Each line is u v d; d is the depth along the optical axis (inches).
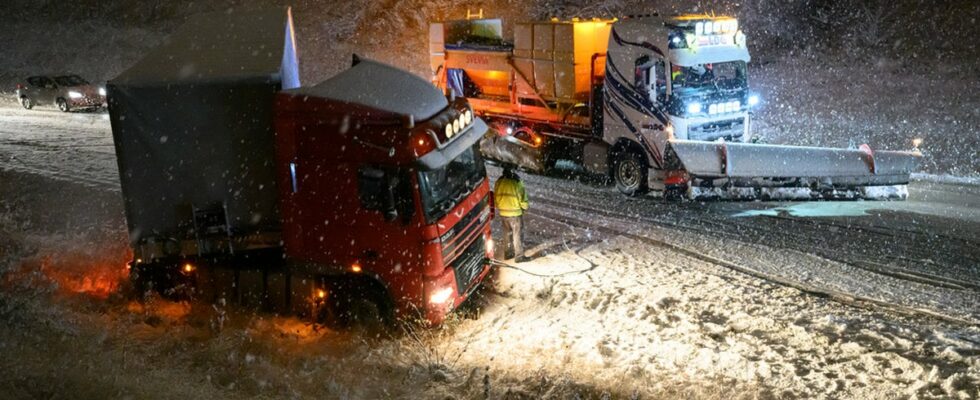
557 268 422.3
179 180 336.8
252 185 340.8
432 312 332.8
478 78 732.7
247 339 321.1
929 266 411.8
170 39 380.8
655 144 565.0
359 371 292.0
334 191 326.3
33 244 496.1
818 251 443.5
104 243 499.8
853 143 753.0
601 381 272.1
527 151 666.2
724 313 340.8
